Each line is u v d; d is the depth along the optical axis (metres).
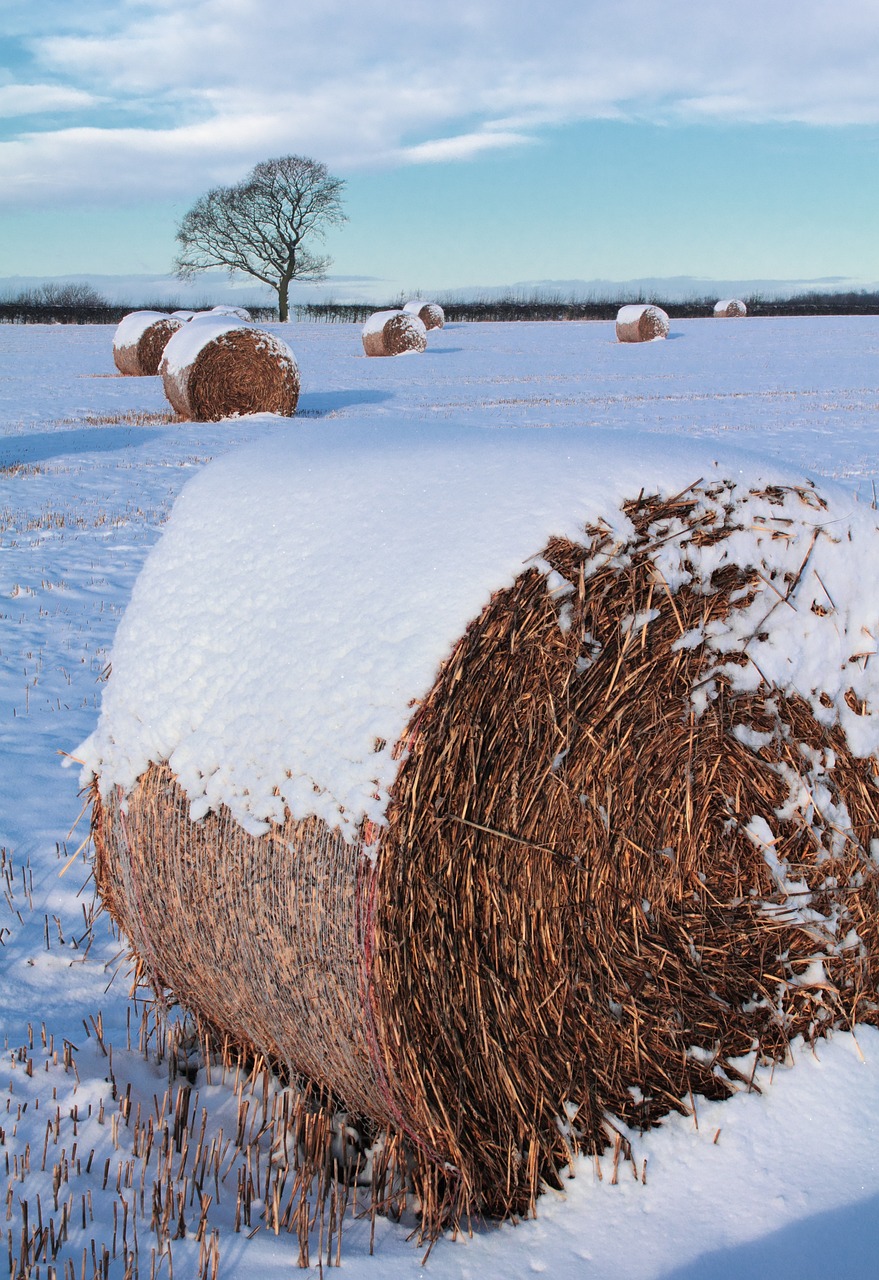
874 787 3.60
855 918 3.52
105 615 9.36
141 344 32.09
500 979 3.01
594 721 3.09
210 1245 2.80
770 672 3.37
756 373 31.89
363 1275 2.77
